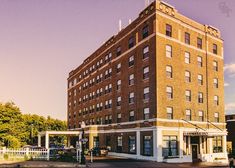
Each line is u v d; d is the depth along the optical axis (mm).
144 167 30156
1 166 27547
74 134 64500
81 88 73562
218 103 49219
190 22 46188
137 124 43250
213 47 50062
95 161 36938
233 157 30031
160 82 39906
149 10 42469
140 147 41938
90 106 65938
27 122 90062
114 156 48094
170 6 42906
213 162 39469
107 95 56156
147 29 42656
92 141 57719
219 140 48250
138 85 44000
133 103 45344
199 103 45750
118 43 52406
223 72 51156
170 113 40625
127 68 48062
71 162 31641
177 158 38000
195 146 43938
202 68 47250
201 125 45219
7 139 51031
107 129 54562
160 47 40594
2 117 54250
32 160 33219
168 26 42250
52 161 32438
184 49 44438
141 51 43750
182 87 43062
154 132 38750
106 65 57469
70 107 82188
